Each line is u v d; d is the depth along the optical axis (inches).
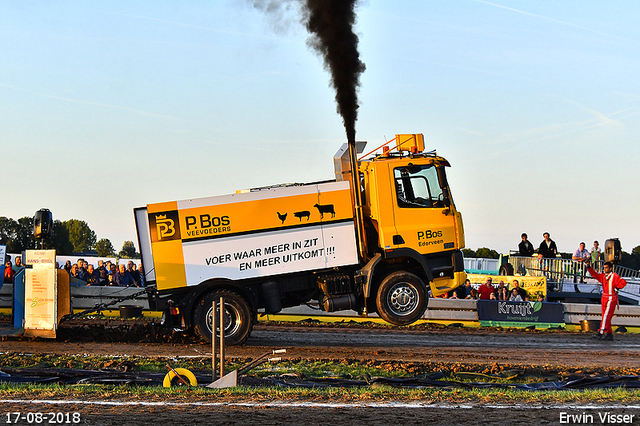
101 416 229.9
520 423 231.3
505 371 374.9
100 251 4252.0
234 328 469.7
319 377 342.6
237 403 255.9
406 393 284.2
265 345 483.2
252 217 480.1
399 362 398.6
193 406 249.0
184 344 478.9
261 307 483.8
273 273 480.7
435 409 252.5
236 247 476.1
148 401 256.8
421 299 505.0
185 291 469.1
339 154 518.3
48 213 489.7
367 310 511.8
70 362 372.8
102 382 311.0
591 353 487.2
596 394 287.7
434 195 518.6
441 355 450.0
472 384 330.6
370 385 320.2
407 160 514.6
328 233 491.8
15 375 324.8
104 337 487.8
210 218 473.7
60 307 488.7
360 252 497.7
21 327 510.3
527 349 502.3
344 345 500.1
